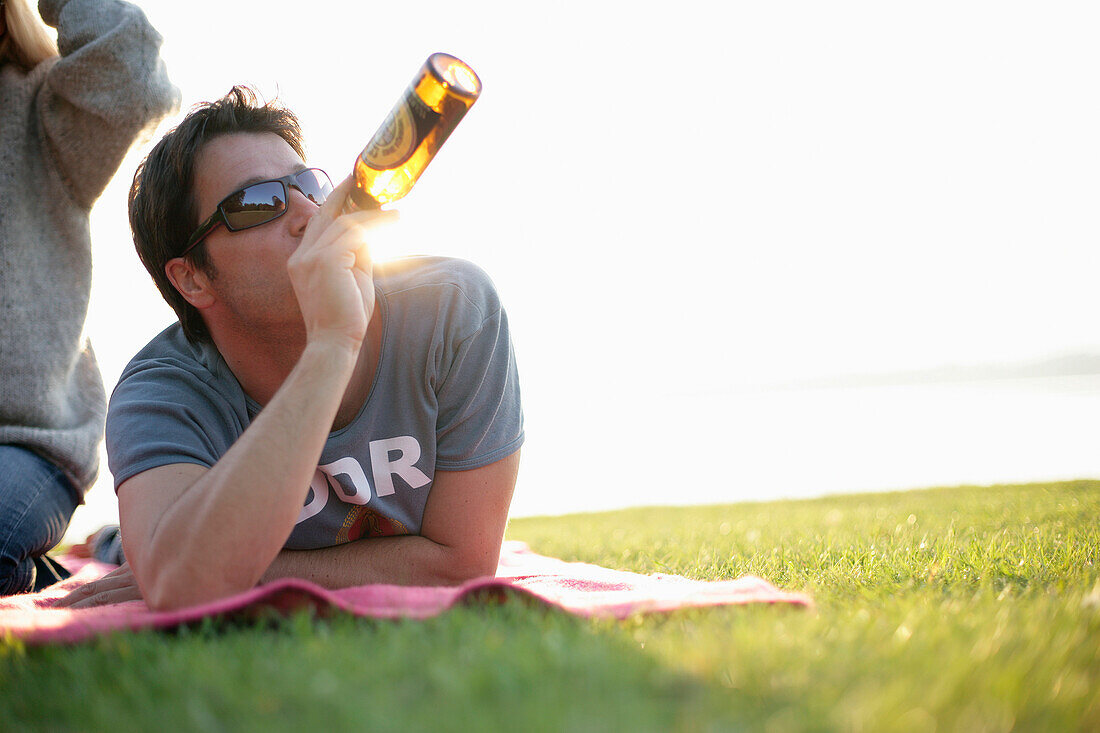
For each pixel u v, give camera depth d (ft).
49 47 6.97
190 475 4.80
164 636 3.83
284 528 4.31
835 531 9.95
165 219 5.41
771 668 3.04
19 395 6.46
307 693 2.82
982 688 2.81
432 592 4.44
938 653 3.20
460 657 3.13
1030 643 3.36
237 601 3.82
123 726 2.68
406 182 4.90
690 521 13.52
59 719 2.89
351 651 3.23
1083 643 3.38
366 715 2.57
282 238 5.29
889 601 4.63
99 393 7.38
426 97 4.57
